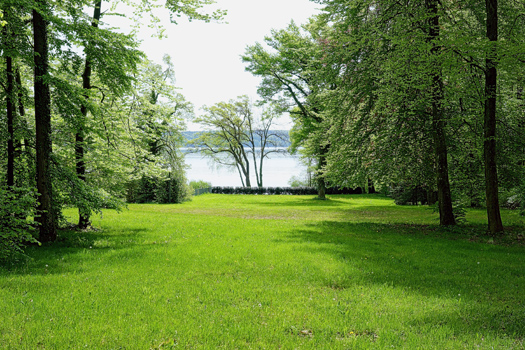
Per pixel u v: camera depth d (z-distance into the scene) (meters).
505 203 22.55
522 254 10.32
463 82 13.30
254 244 11.28
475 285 7.36
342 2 14.38
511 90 15.66
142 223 16.23
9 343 4.23
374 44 13.34
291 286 7.02
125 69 11.70
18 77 11.47
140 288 6.59
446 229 14.56
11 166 10.48
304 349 4.37
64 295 6.06
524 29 13.56
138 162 15.76
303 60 33.47
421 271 8.48
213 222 17.28
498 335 4.80
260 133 57.03
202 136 54.44
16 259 8.43
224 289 6.68
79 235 12.25
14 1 8.63
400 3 14.02
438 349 4.41
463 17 14.62
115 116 13.79
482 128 14.39
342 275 7.88
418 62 11.80
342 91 15.73
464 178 16.56
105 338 4.47
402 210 26.95
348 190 52.25
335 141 16.67
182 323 5.03
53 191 11.33
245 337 4.67
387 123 15.05
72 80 13.29
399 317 5.48
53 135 12.24
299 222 17.92
